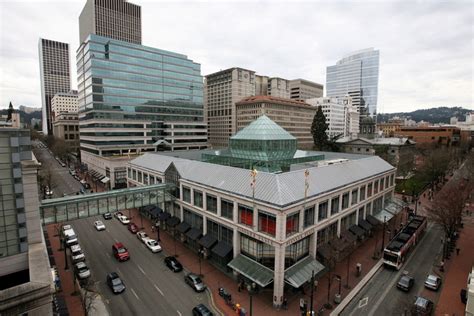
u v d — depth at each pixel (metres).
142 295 32.12
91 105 102.69
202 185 41.59
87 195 39.69
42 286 20.64
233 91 172.00
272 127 48.44
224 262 37.44
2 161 24.73
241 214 35.66
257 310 29.73
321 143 118.81
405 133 170.50
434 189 84.44
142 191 44.75
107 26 179.25
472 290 23.52
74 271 34.38
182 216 47.31
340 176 43.88
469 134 190.25
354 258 41.91
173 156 62.91
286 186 33.53
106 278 35.66
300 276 31.94
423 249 45.53
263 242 33.25
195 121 135.12
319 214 36.88
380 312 29.52
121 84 107.75
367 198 49.81
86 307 27.81
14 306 19.55
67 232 48.19
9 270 25.38
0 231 24.88
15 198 25.45
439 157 92.94
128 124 108.94
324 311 29.50
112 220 58.44
